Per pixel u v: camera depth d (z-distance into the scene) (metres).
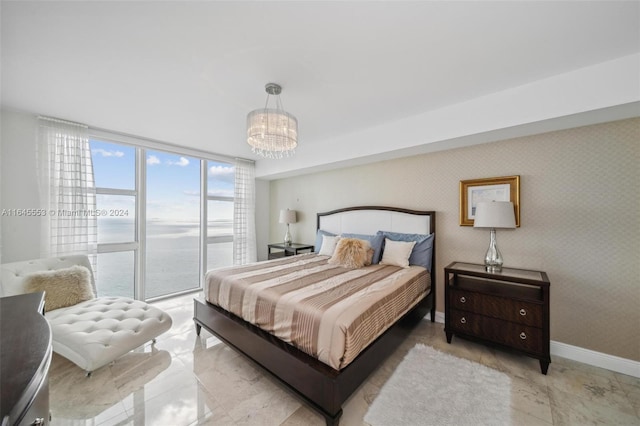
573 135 2.24
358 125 3.05
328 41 1.59
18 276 2.28
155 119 2.83
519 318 2.12
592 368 2.09
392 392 1.78
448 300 2.48
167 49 1.66
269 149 2.39
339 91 2.22
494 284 2.51
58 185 2.77
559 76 1.96
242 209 4.68
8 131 2.54
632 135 2.02
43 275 2.29
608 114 1.93
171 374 1.99
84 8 1.31
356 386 1.56
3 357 0.72
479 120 2.33
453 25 1.45
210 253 4.45
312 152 3.88
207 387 1.85
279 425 1.52
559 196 2.31
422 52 1.70
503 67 1.87
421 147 2.84
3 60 1.75
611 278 2.09
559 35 1.53
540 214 2.40
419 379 1.93
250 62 1.81
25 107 2.49
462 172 2.88
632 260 2.02
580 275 2.22
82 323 2.05
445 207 3.01
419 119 2.72
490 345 2.26
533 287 2.41
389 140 2.97
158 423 1.53
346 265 2.91
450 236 2.97
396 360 2.18
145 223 3.63
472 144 2.74
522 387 1.84
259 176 4.88
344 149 3.45
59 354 2.06
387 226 3.46
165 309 3.37
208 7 1.32
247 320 2.08
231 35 1.54
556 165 2.32
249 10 1.34
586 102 1.85
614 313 2.08
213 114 2.71
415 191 3.25
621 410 1.63
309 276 2.48
